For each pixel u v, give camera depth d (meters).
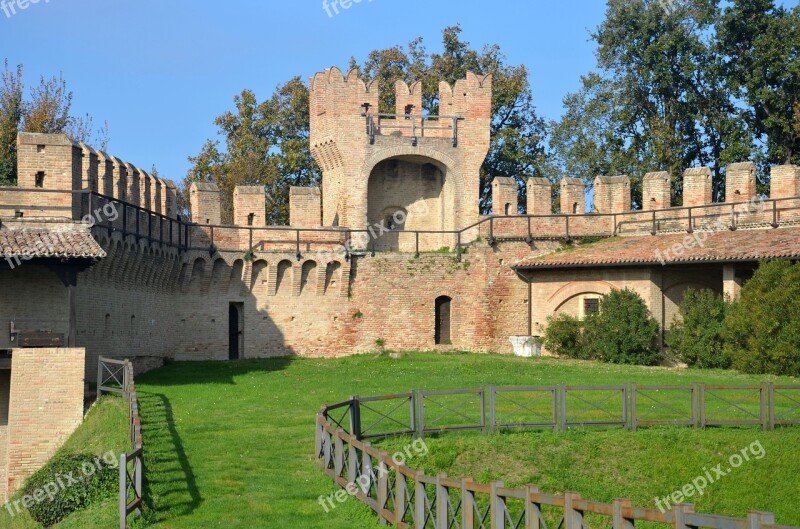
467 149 60.00
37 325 38.44
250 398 38.22
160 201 50.38
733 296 47.94
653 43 71.88
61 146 37.88
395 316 56.41
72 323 35.94
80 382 35.34
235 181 77.25
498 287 56.53
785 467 30.34
